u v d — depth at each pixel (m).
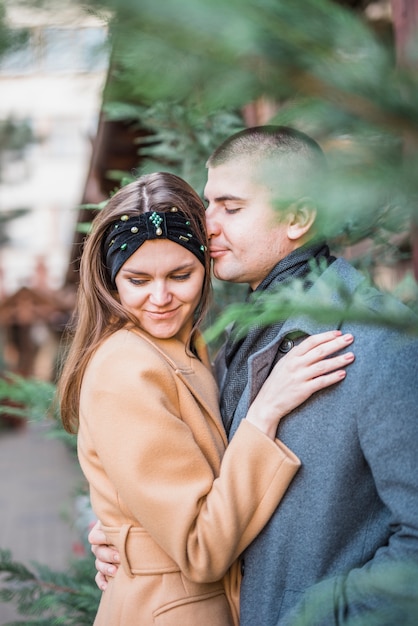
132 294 1.63
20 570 2.63
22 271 30.45
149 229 1.59
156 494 1.53
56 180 29.34
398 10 1.90
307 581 1.49
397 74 0.52
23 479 14.12
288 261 1.62
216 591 1.65
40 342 28.27
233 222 1.65
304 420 1.50
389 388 1.38
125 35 0.49
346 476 1.46
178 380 1.65
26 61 0.47
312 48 0.52
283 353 1.59
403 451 1.36
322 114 0.57
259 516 1.51
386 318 0.67
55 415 2.70
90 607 2.49
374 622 0.74
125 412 1.56
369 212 0.59
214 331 0.68
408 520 1.34
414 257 2.14
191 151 2.92
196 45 0.50
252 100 0.57
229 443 1.59
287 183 0.56
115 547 1.72
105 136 5.55
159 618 1.60
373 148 0.55
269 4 0.50
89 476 1.69
